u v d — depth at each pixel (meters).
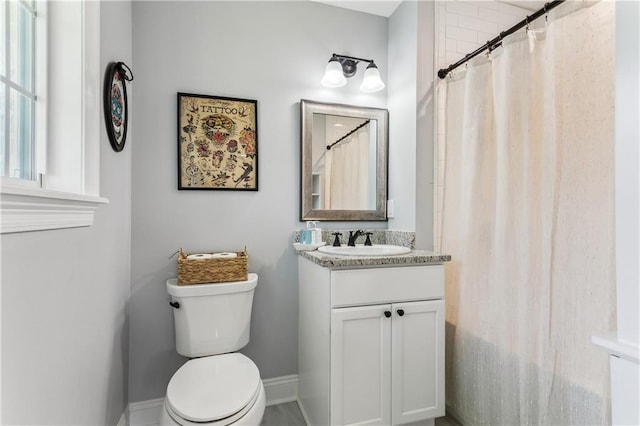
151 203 1.67
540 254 1.29
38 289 0.78
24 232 0.72
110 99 1.26
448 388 1.77
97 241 1.16
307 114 1.93
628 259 0.52
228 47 1.81
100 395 1.20
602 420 1.07
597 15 1.11
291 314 1.92
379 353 1.43
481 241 1.56
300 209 1.93
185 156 1.72
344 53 2.04
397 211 2.00
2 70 0.86
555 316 1.21
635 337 0.50
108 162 1.28
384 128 2.09
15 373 0.69
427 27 1.86
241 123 1.82
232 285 1.56
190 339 1.52
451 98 1.80
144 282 1.66
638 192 0.51
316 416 1.55
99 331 1.18
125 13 1.53
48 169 1.06
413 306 1.49
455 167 1.76
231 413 1.08
